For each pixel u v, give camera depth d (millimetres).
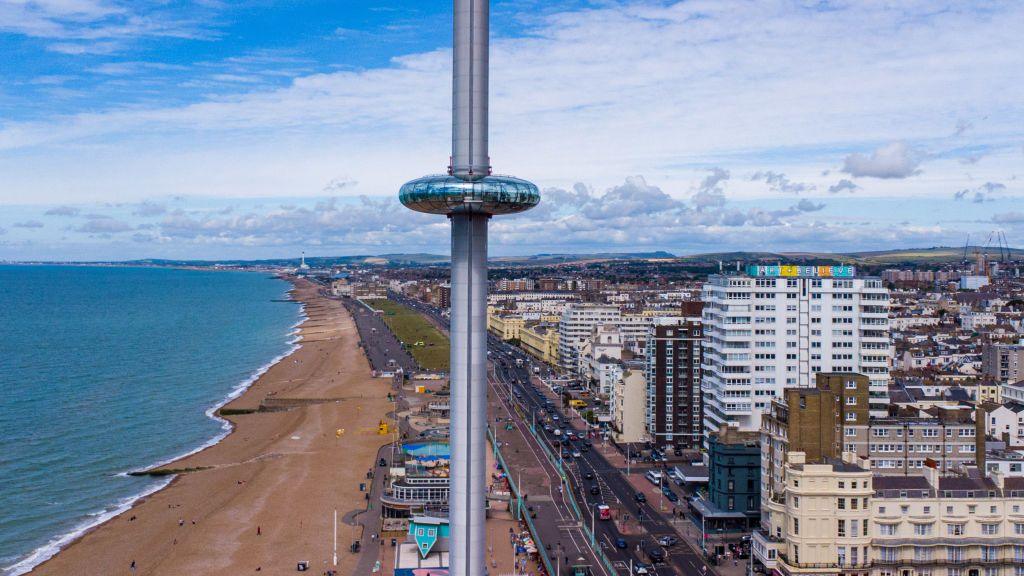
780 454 166250
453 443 132250
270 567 173500
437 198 125750
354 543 185500
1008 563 145875
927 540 146375
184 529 198500
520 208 130875
